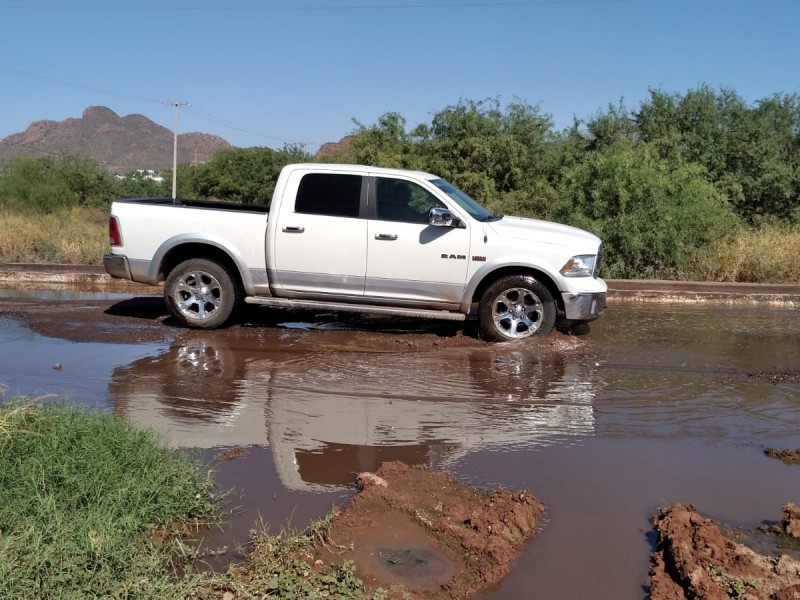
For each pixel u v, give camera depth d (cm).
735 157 2148
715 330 938
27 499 376
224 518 404
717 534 391
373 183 831
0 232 1639
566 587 350
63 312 959
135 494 390
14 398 516
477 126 2462
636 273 1415
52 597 306
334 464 484
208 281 862
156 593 318
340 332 864
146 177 5262
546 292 814
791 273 1412
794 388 677
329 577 344
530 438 539
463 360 747
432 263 816
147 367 700
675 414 598
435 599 339
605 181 1438
